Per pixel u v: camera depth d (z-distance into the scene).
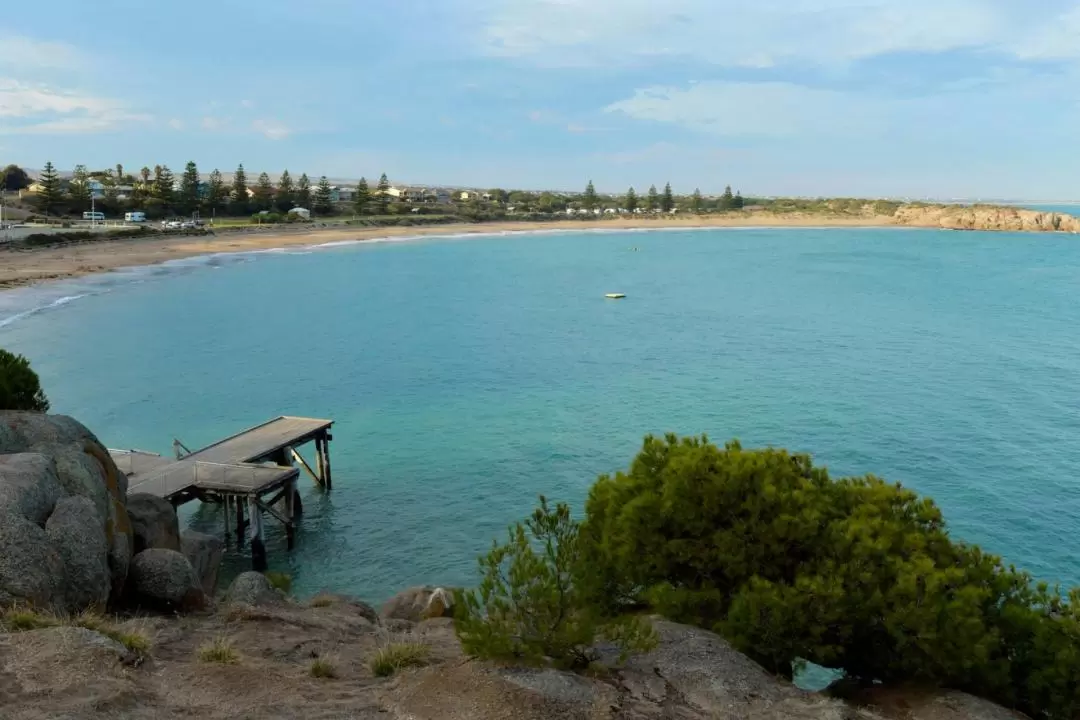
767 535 12.93
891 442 44.84
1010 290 117.81
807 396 55.03
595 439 45.41
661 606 13.06
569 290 117.19
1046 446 44.03
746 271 146.00
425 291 113.06
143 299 93.69
